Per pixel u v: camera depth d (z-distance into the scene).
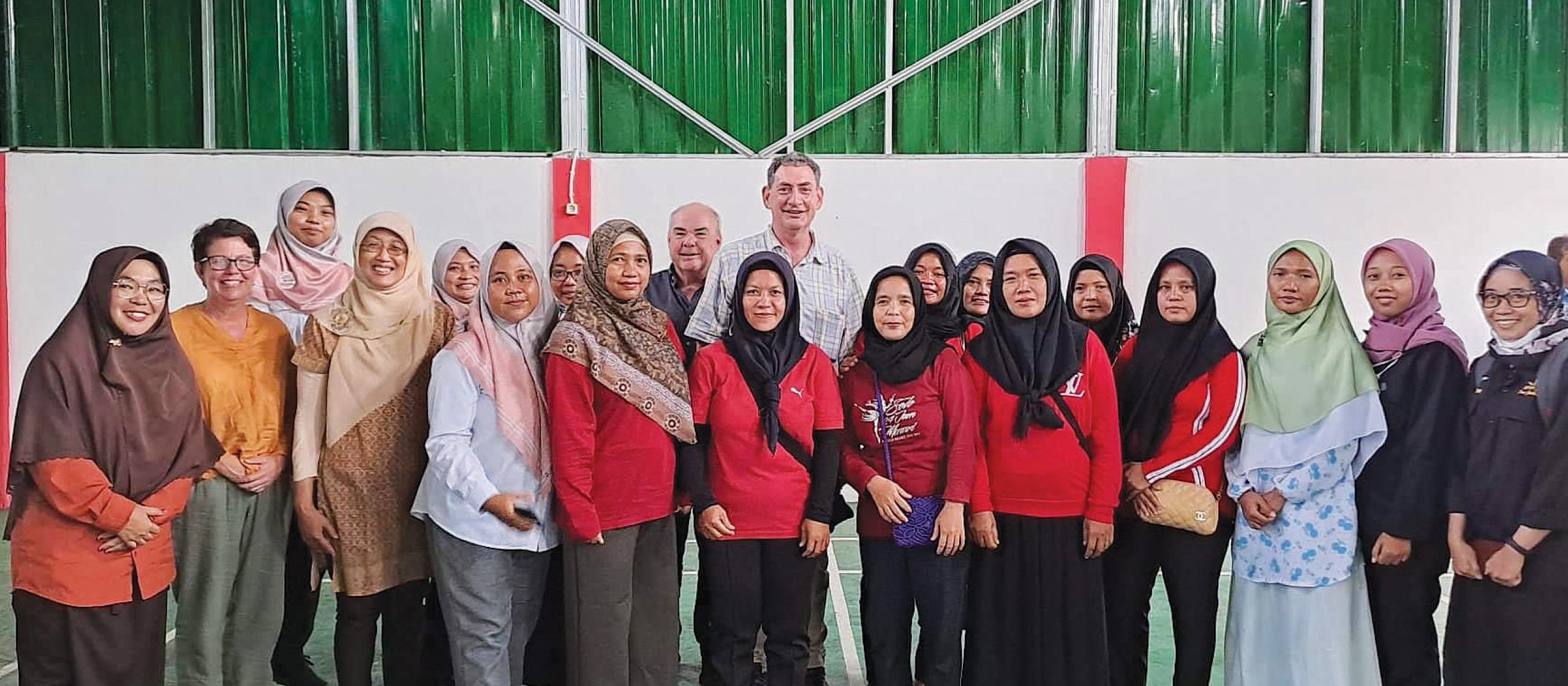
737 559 2.49
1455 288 5.41
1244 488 2.56
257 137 5.50
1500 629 2.58
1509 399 2.56
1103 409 2.55
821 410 2.54
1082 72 5.50
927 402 2.53
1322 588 2.50
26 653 2.46
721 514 2.47
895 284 2.54
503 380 2.45
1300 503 2.51
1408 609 2.58
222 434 2.54
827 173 5.50
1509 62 5.40
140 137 5.47
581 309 2.46
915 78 5.55
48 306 5.42
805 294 2.99
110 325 2.40
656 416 2.44
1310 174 5.39
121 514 2.38
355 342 2.52
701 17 5.53
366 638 2.53
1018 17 5.50
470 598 2.40
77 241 5.40
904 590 2.59
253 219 5.43
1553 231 5.36
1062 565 2.55
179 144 5.48
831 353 3.02
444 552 2.41
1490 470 2.56
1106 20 5.44
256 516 2.57
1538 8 5.37
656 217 5.49
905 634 2.61
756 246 3.04
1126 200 5.39
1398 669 2.59
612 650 2.44
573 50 5.50
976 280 3.17
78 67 5.44
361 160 5.44
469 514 2.38
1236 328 5.46
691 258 3.33
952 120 5.55
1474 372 2.62
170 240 5.42
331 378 2.51
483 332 2.47
